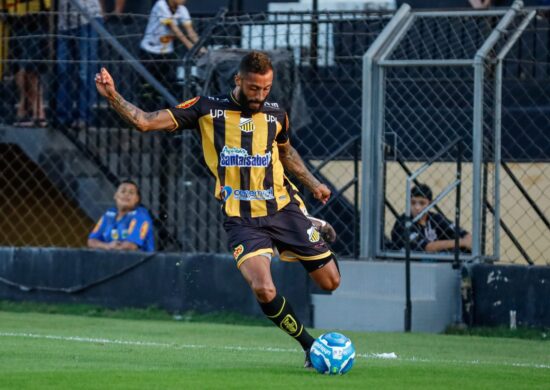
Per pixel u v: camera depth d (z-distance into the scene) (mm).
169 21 43125
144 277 40688
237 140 23438
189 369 22172
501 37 38656
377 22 44000
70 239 49031
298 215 23844
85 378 19906
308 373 21719
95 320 38094
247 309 39062
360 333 35531
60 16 44750
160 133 43938
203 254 39812
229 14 46094
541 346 32562
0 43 45750
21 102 45469
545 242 41969
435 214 39406
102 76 22109
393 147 41094
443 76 42219
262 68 22500
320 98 44656
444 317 37219
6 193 49250
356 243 39625
